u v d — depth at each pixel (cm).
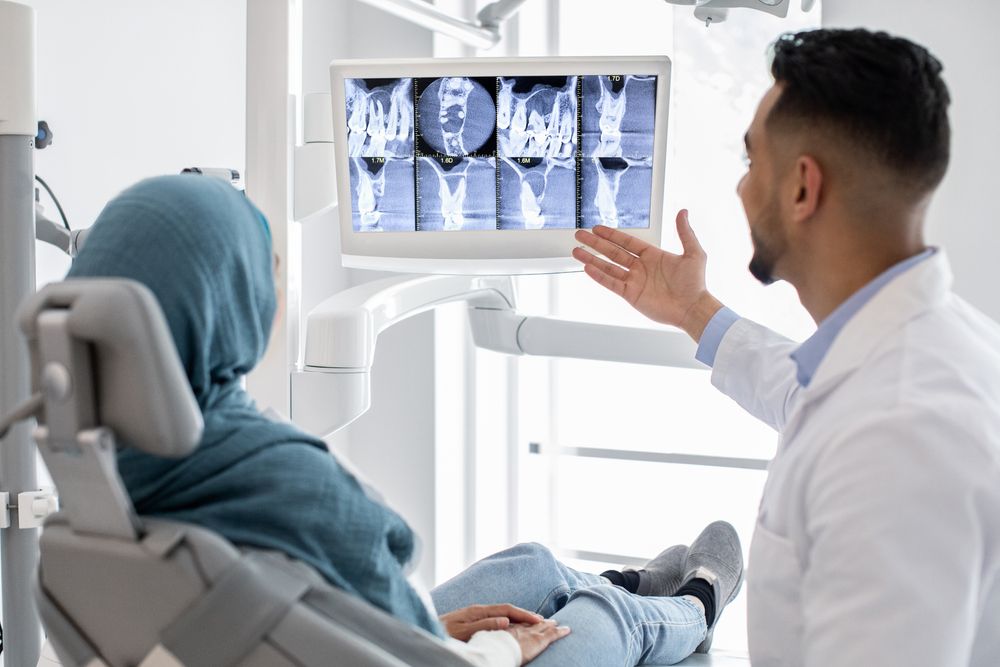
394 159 173
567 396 330
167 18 250
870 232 105
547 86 172
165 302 87
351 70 167
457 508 309
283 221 161
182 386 77
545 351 209
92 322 73
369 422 305
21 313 77
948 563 86
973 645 97
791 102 106
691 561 220
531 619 157
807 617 93
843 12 268
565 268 180
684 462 288
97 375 77
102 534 85
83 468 78
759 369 155
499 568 178
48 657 146
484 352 311
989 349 100
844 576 88
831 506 91
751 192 113
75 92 229
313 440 99
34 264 159
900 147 100
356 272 317
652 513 325
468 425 310
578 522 334
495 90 172
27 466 161
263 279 97
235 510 89
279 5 158
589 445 329
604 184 177
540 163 176
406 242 177
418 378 297
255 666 85
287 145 160
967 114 257
